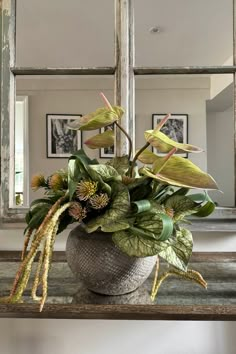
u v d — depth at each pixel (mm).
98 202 573
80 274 618
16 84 993
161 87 1021
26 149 999
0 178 912
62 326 957
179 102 1034
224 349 950
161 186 634
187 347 952
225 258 880
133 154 841
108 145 767
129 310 586
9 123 931
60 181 629
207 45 1006
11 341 954
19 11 1000
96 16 1008
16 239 950
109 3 1004
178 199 646
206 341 952
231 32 979
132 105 948
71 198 583
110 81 1006
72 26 1019
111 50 995
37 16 1008
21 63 993
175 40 1011
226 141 996
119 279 606
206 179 596
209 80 1032
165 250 577
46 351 954
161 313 586
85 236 613
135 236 557
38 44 1009
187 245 623
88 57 1005
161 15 1007
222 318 593
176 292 677
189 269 777
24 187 968
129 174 656
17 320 956
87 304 603
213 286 712
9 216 907
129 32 948
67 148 1004
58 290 680
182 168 608
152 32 1004
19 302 588
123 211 569
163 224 542
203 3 1004
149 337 954
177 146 593
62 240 948
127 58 942
